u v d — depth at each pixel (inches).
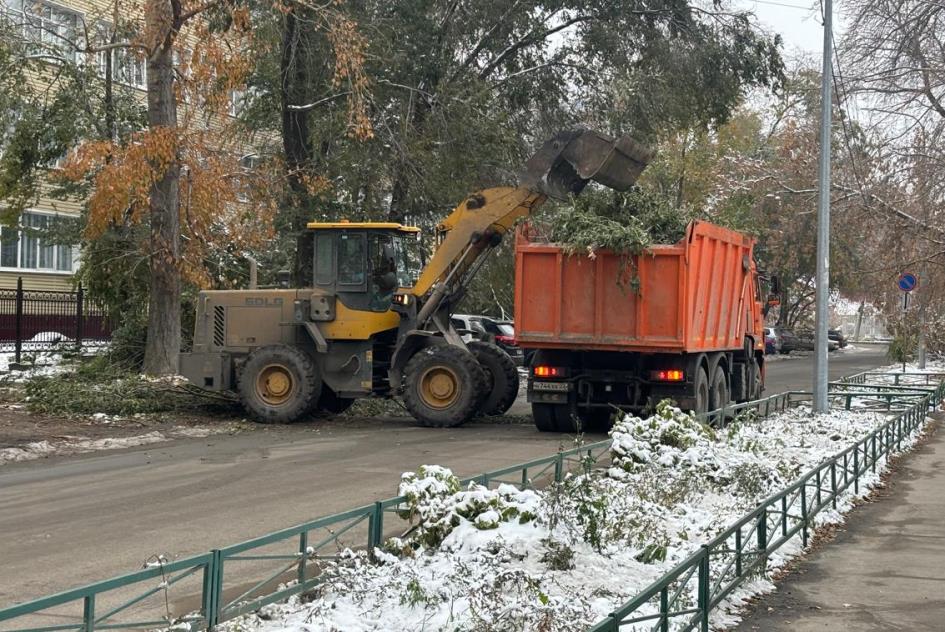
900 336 1392.7
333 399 807.1
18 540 367.6
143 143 824.9
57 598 188.7
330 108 1081.4
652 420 474.9
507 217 749.9
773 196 1540.4
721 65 1291.8
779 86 1349.7
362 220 1098.7
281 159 1057.5
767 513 340.2
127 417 732.0
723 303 765.9
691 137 1772.9
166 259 887.1
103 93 1063.0
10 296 1226.0
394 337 764.0
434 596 258.8
